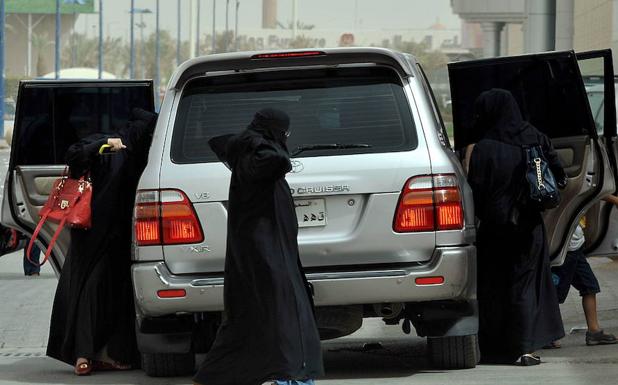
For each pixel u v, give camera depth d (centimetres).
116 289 2570
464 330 2352
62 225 2538
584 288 2886
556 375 2388
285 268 1966
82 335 2556
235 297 1980
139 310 2305
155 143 2289
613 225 2823
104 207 2561
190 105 2303
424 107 2289
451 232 2242
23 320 3619
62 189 2559
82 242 2572
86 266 2566
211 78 2309
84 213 2538
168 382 2450
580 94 2603
